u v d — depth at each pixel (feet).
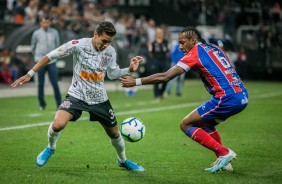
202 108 44.62
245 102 44.34
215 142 44.21
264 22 192.13
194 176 43.47
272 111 91.45
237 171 45.73
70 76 127.95
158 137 62.69
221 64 44.21
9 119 74.23
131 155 51.98
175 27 187.01
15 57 129.29
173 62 106.01
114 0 183.32
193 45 45.14
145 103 100.01
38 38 84.17
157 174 43.98
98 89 42.68
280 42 185.16
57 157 49.96
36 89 121.70
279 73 187.01
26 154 50.83
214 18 192.54
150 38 158.30
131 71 43.52
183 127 45.29
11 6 143.33
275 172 45.50
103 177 42.39
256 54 180.45
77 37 122.31
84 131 65.57
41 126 68.28
